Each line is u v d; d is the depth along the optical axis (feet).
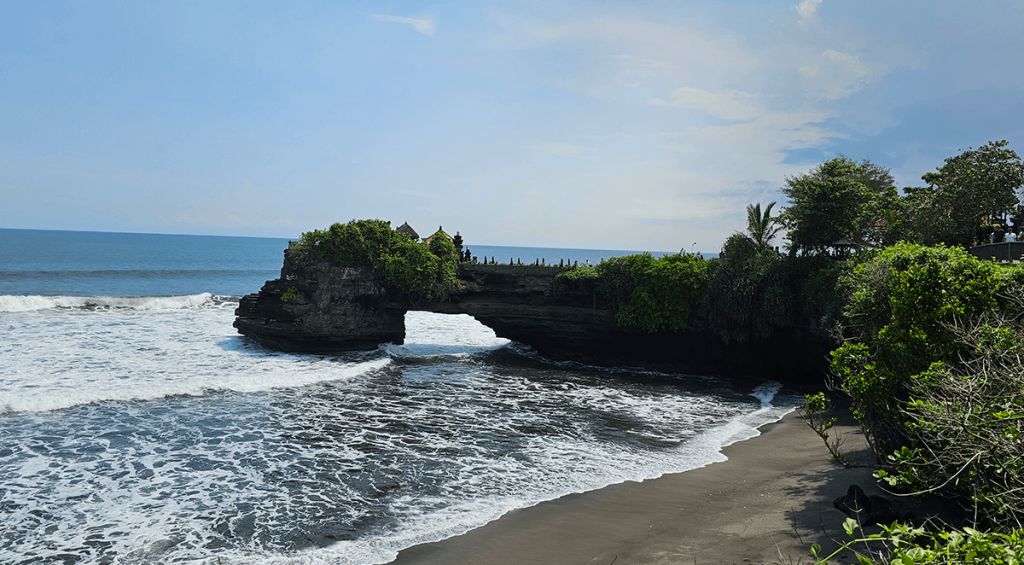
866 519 41.60
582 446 69.41
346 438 70.03
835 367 49.14
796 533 42.11
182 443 65.72
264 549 42.34
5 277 271.90
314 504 50.70
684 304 119.44
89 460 59.36
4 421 70.28
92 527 45.34
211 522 46.73
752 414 88.12
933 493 37.04
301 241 134.41
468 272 144.15
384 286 135.33
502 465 61.98
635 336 128.26
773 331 111.65
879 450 50.06
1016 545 17.57
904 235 107.04
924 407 28.37
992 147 102.99
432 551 42.24
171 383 89.51
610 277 127.95
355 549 42.45
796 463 62.39
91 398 79.87
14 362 102.22
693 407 92.48
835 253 115.55
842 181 113.70
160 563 40.09
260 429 72.13
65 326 144.97
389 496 52.90
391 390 97.55
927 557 18.26
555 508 50.39
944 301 40.81
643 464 62.90
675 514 49.03
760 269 110.52
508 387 104.01
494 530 45.85
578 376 117.80
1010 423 24.32
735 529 44.60
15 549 41.65
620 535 44.78
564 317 133.08
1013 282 40.86
